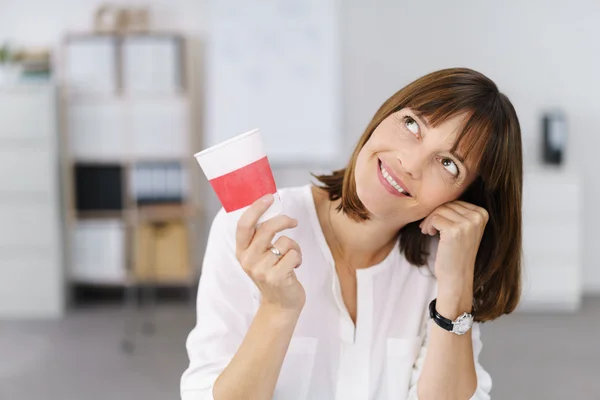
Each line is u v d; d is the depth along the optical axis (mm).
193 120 5551
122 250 5410
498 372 4074
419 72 5645
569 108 5660
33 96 5133
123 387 3848
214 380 1164
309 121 5441
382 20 5598
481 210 1246
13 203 5188
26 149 5168
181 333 4777
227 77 5414
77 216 5430
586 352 4410
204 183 5684
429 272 1352
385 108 1188
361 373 1310
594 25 5586
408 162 1146
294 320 1103
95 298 5668
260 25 5379
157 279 5422
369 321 1312
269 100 5426
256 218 1029
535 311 5266
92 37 5234
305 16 5383
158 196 5305
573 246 5191
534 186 5160
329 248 1306
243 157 1022
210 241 1295
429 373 1275
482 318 1369
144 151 5367
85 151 5371
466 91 1137
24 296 5238
